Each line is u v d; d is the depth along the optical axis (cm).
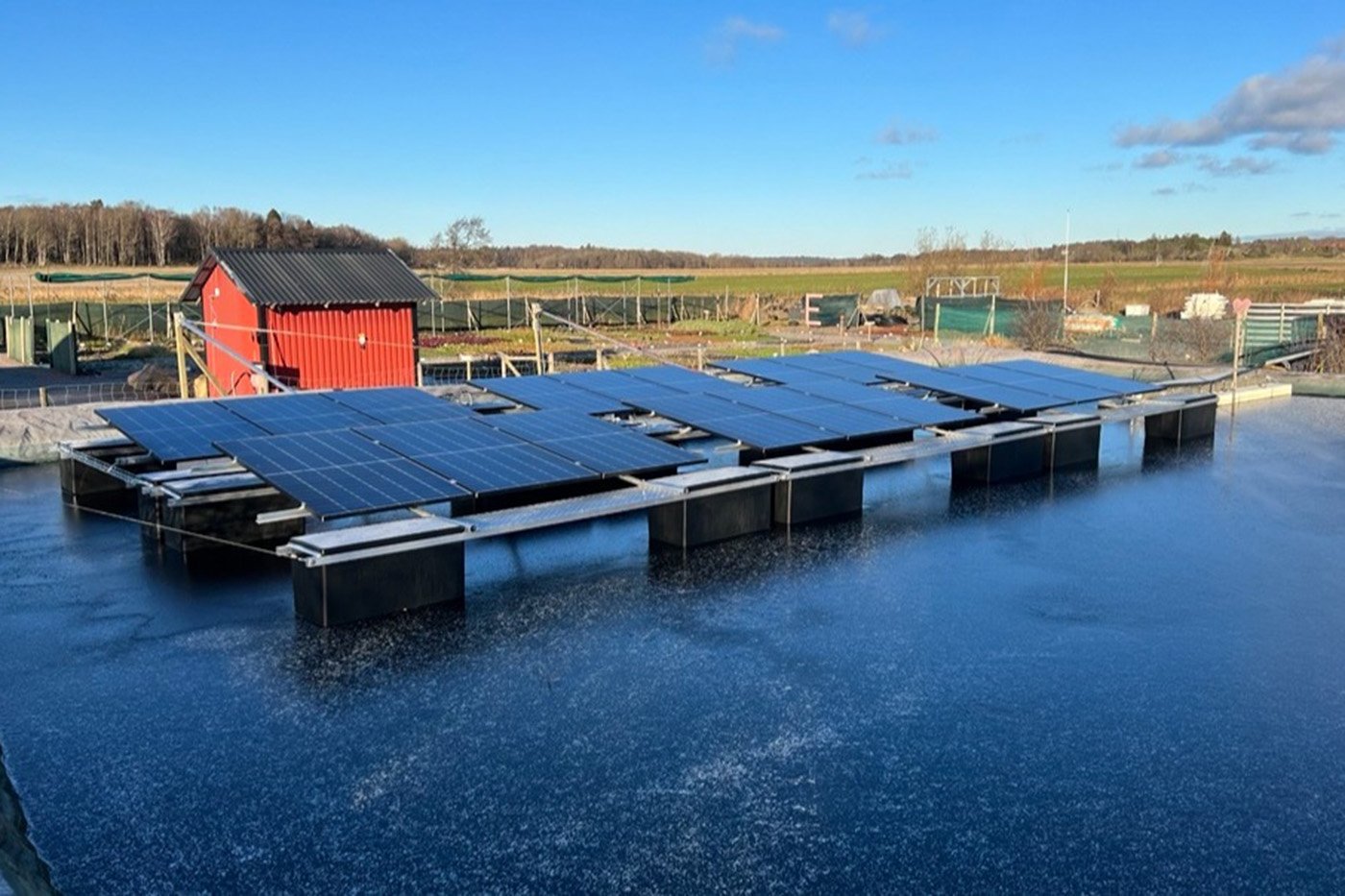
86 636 916
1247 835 630
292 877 581
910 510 1376
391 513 1305
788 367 1880
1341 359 2861
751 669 860
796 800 663
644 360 3222
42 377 2909
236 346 2489
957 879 584
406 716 769
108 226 9388
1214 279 5831
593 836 621
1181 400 1888
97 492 1405
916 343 3616
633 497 1140
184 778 683
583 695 808
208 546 1166
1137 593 1050
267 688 813
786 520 1281
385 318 2530
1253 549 1202
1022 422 1641
